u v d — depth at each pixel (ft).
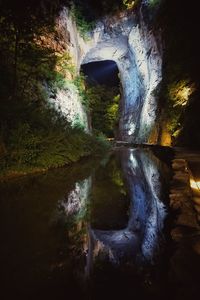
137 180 29.66
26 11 35.88
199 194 20.12
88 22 85.97
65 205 19.52
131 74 122.62
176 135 67.36
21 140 29.81
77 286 9.60
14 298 8.82
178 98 71.82
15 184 25.25
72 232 14.78
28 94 39.27
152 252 12.79
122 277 10.50
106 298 9.02
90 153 54.08
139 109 115.34
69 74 60.95
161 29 85.66
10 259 11.41
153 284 9.79
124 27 100.78
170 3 81.56
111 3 91.40
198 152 45.32
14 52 37.81
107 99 135.85
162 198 22.20
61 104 51.37
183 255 10.86
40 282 9.78
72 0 71.05
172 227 15.52
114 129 138.72
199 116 58.85
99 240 14.35
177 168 27.73
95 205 20.27
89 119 80.43
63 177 29.99
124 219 17.49
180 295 8.79
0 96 31.22
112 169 36.99
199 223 14.24
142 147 80.89
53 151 35.65
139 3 96.37
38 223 15.55
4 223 15.46
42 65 44.86
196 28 70.64
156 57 92.02
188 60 71.51
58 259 11.51
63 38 60.13
